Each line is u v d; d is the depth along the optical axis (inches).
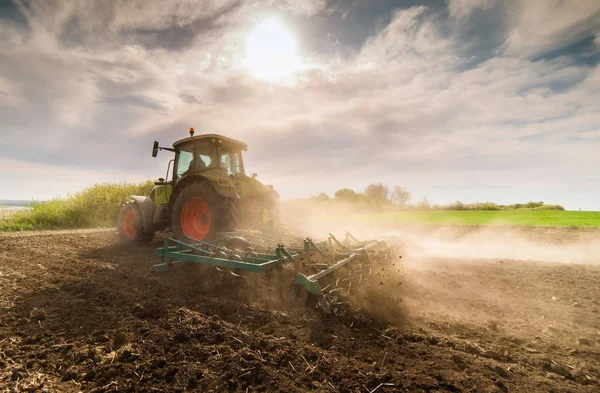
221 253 154.1
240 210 229.1
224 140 252.1
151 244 290.0
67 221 473.4
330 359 89.0
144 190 579.2
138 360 89.1
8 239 300.8
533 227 436.5
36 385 78.4
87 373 83.0
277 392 74.8
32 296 143.6
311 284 120.6
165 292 149.3
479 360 90.2
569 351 98.0
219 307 127.7
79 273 185.5
